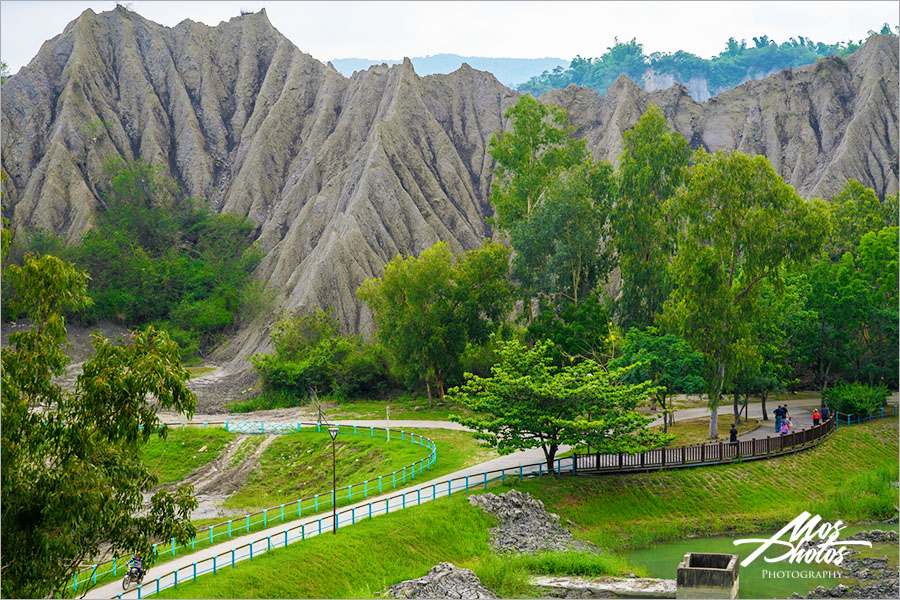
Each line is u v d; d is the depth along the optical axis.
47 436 27.91
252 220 147.25
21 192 143.62
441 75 163.38
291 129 161.88
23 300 28.39
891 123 133.25
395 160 134.88
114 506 27.41
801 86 143.62
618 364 63.31
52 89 159.62
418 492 47.25
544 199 93.62
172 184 150.25
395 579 39.09
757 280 61.84
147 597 33.47
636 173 79.69
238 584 35.09
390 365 87.88
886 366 79.06
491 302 83.25
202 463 68.94
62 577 27.62
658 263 78.25
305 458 67.88
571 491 51.03
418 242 125.12
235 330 125.75
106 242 127.75
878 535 47.56
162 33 178.50
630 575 41.09
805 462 59.94
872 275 85.25
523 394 52.41
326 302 111.69
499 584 39.59
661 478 54.09
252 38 180.12
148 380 28.39
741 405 74.81
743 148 139.25
